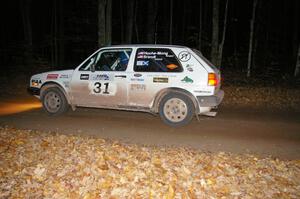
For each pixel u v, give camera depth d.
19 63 22.42
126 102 8.73
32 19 30.66
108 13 15.61
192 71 8.16
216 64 16.41
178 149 6.39
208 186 4.71
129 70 8.67
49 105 9.52
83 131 7.92
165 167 5.27
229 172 5.16
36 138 6.79
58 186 4.71
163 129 8.23
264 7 25.45
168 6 29.84
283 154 6.41
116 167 5.23
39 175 5.04
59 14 26.56
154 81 8.40
